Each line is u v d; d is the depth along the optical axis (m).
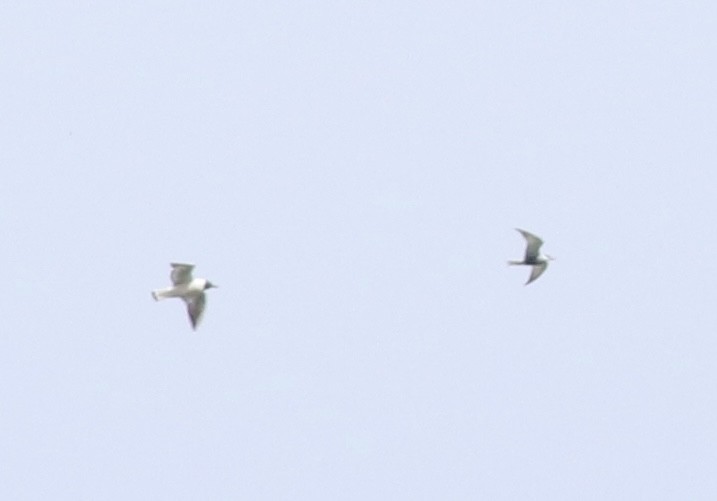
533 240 66.94
